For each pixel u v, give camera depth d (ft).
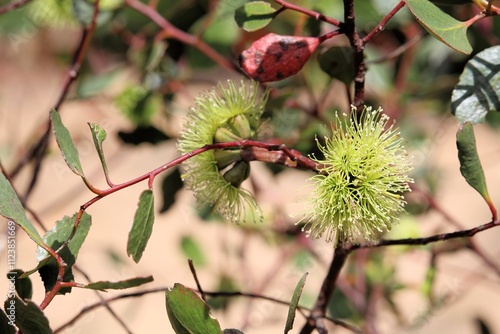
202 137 2.16
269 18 2.13
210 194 2.16
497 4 2.63
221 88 2.19
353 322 2.97
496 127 3.02
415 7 2.04
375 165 2.09
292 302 1.95
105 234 5.29
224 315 3.02
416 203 2.96
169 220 5.32
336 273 2.23
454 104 2.15
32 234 1.98
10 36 3.08
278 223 3.02
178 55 2.97
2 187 1.99
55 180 5.36
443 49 2.98
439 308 2.97
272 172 2.94
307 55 2.11
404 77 2.96
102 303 2.27
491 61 2.16
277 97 2.58
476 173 2.08
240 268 3.30
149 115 2.85
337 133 2.11
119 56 3.31
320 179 2.10
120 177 5.84
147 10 2.77
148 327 4.60
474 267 4.44
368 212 2.07
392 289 3.00
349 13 2.07
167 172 2.81
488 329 3.08
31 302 1.93
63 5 2.81
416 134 3.06
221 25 2.87
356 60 2.11
